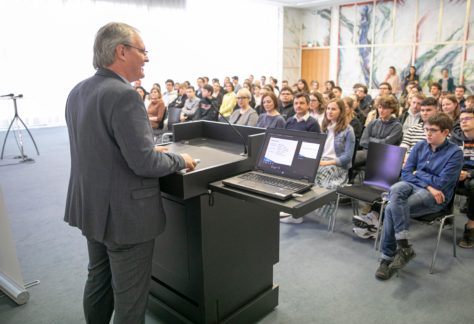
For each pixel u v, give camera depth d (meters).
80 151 1.27
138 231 1.28
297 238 2.83
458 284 2.20
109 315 1.56
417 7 8.00
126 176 1.25
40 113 7.69
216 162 1.54
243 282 1.78
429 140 2.45
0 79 7.17
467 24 7.33
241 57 9.98
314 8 10.01
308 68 10.45
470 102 3.96
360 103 5.41
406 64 8.38
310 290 2.14
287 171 1.54
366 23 8.94
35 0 7.19
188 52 9.04
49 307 2.03
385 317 1.90
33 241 2.82
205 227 1.52
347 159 3.14
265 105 3.49
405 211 2.29
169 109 5.26
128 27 1.28
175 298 1.74
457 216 3.22
